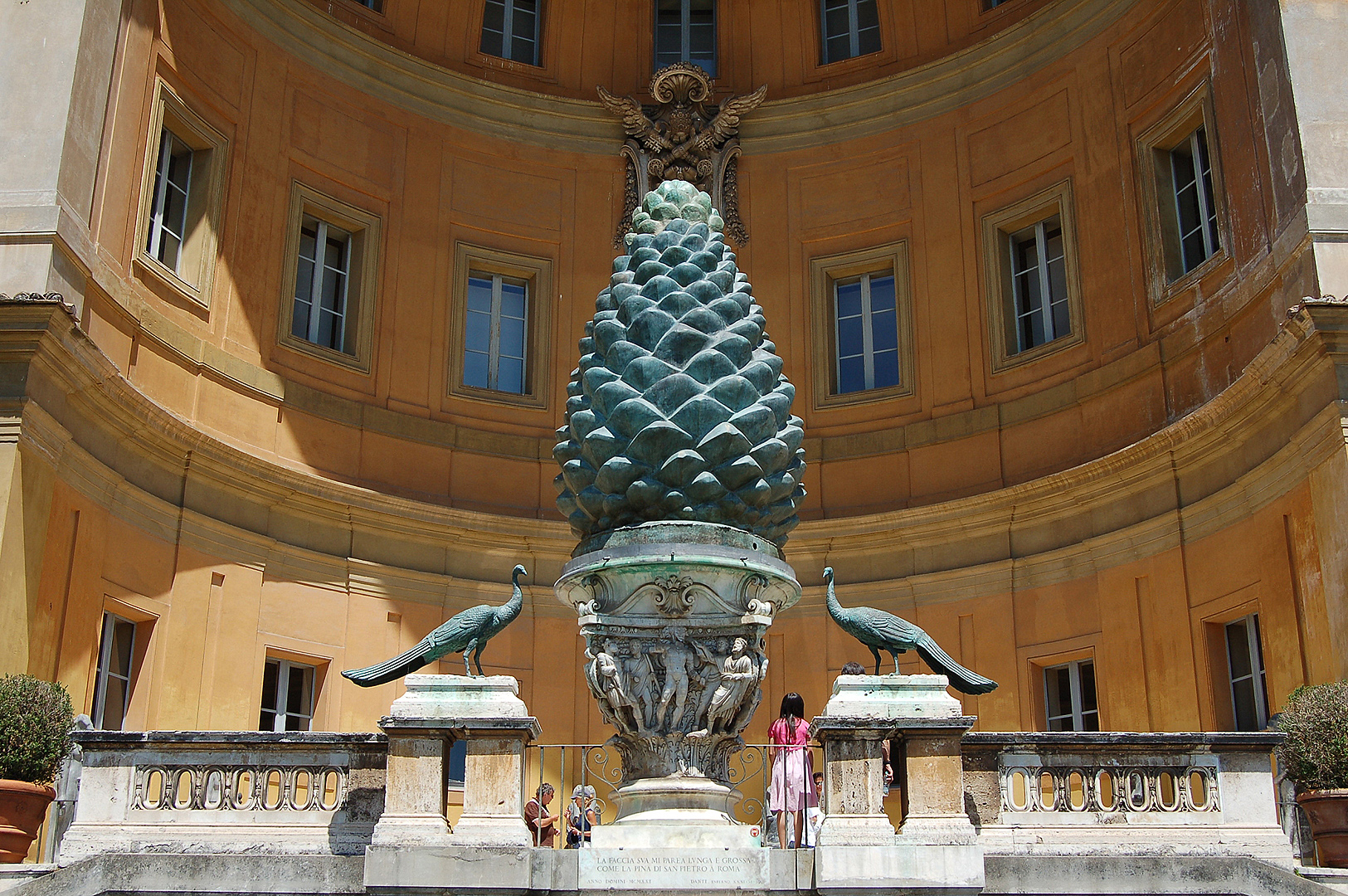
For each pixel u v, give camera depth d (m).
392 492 16.78
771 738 10.33
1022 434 16.48
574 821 12.84
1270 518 13.20
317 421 16.34
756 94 18.64
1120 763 8.87
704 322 8.87
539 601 17.08
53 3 13.44
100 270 13.55
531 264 18.36
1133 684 14.69
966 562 16.53
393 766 8.34
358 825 8.63
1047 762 8.88
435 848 8.01
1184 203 15.52
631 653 8.42
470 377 18.05
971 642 16.20
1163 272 15.33
